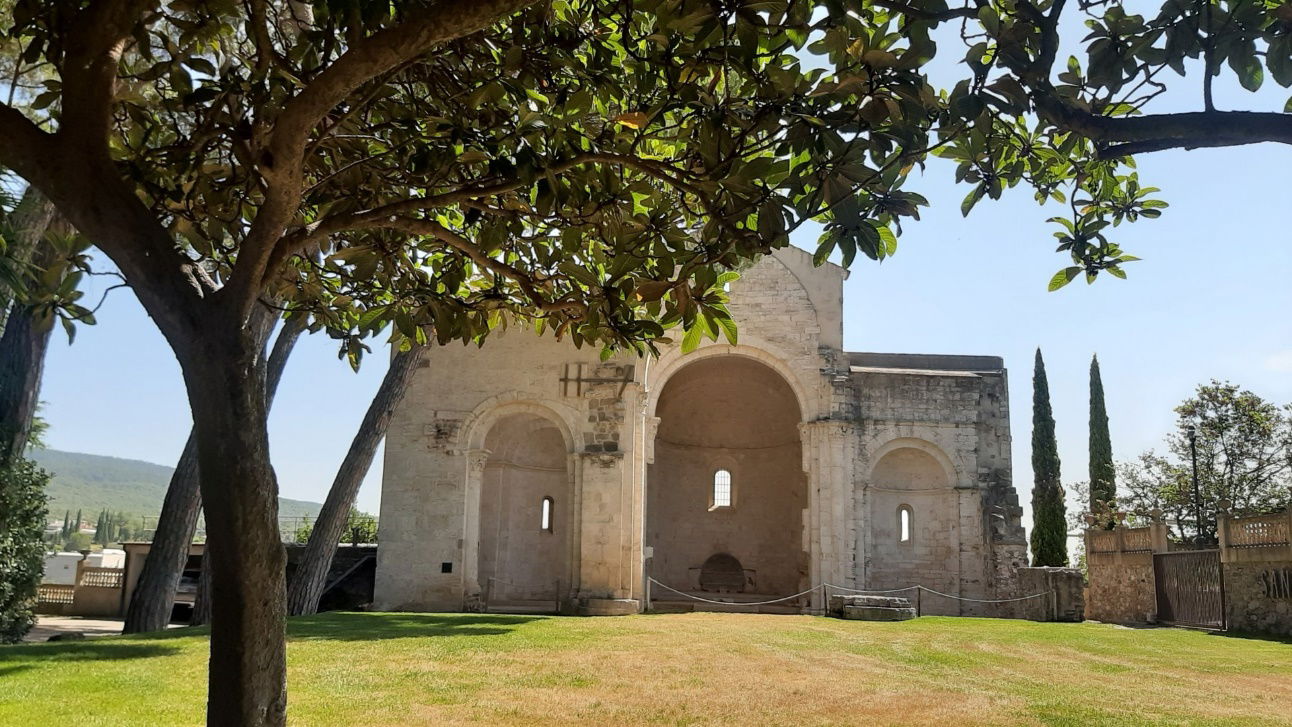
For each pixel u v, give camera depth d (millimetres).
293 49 6621
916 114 5258
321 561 24875
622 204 7434
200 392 4969
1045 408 39969
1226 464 44000
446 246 8453
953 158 6648
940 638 20062
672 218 6910
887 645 18516
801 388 31188
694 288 6145
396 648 16203
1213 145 4645
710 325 6402
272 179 5176
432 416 30281
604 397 30234
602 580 28797
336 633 18594
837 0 4699
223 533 4906
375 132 7516
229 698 4828
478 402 30297
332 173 7367
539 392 30359
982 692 12844
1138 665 16141
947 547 31516
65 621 33062
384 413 25844
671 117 7031
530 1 4676
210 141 6785
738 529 37969
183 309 4984
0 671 12273
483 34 6977
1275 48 4793
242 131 6555
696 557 37719
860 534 30250
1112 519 33125
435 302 7867
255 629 4930
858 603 25734
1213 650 18797
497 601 31766
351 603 31297
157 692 11281
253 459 5035
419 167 6566
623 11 6676
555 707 11172
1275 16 4770
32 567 20719
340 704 10930
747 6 4828
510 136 6469
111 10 5012
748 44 4918
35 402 21094
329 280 8766
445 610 29031
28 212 13484
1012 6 5707
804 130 5371
